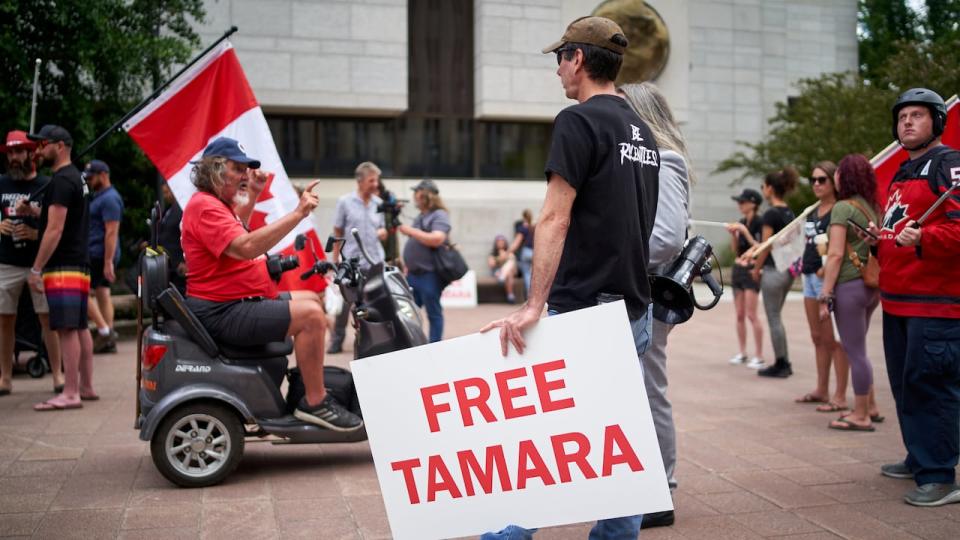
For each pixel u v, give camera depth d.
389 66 18.03
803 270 6.76
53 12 9.63
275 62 17.44
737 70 22.33
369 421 2.91
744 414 6.54
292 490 4.59
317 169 18.58
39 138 6.18
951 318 4.27
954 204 4.20
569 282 2.96
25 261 6.71
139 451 5.35
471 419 2.86
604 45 3.04
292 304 4.77
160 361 4.66
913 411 4.43
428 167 19.14
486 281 17.19
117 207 8.58
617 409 2.74
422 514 2.89
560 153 2.82
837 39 24.66
